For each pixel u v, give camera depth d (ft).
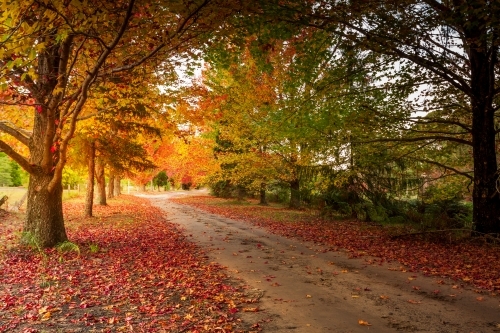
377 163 48.01
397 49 33.32
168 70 33.06
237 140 74.95
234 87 59.47
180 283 22.58
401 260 29.63
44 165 31.40
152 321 16.21
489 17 23.62
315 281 23.63
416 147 48.01
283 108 46.16
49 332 14.71
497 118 46.98
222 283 22.98
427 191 55.21
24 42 16.97
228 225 54.24
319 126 45.11
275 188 91.25
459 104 43.55
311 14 27.89
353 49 36.04
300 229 49.39
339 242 38.58
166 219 62.39
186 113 40.27
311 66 36.63
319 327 15.96
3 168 169.07
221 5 22.18
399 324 16.30
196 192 201.46
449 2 32.89
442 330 15.62
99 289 20.66
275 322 16.51
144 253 31.35
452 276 24.49
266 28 27.78
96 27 23.17
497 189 34.88
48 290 20.29
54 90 27.48
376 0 28.43
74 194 120.16
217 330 15.39
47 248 30.73
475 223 37.68
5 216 55.42
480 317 17.13
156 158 98.12
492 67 35.27
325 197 64.23
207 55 30.55
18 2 16.46
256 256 31.65
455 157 51.75
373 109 41.29
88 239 37.14
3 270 24.25
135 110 45.88
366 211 58.70
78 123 41.88
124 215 64.59
